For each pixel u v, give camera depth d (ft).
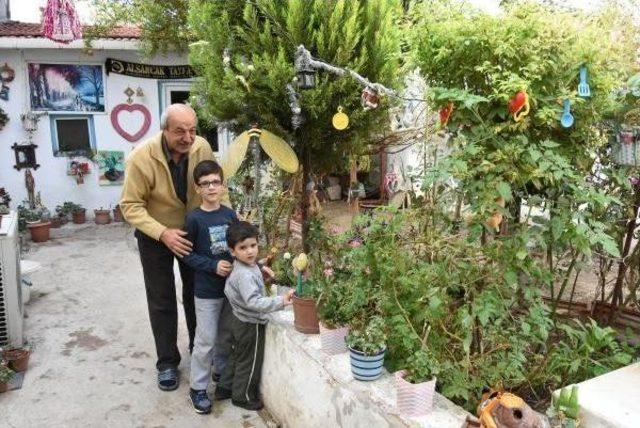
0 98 26.25
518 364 7.22
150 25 23.30
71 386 11.02
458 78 7.75
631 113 8.79
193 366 10.03
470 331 7.32
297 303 8.90
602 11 8.26
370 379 7.42
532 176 7.03
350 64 10.51
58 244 23.66
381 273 7.95
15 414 9.95
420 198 9.18
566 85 7.43
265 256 13.21
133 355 12.50
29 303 16.02
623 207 9.50
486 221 7.37
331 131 11.63
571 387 6.56
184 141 9.68
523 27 7.14
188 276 11.26
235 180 15.10
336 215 21.08
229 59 10.69
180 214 10.66
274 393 9.59
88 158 27.99
